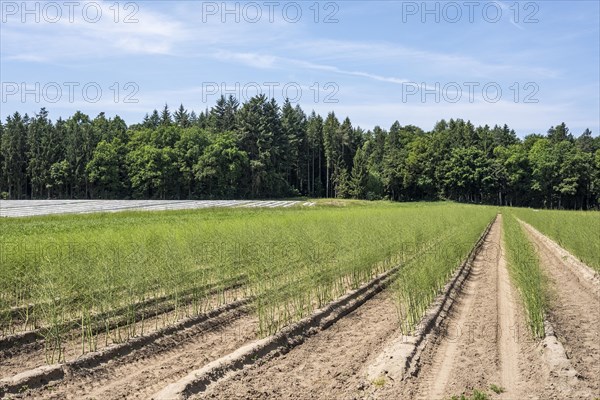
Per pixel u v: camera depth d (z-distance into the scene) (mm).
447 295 14664
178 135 94875
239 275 16031
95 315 10883
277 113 97438
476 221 35094
